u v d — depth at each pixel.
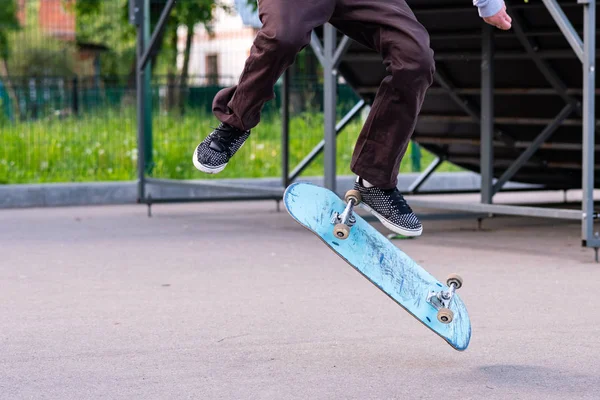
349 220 4.28
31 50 23.42
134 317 5.90
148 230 10.48
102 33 30.20
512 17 9.28
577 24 9.09
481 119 10.01
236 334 5.41
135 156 15.34
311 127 16.28
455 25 9.90
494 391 4.27
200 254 8.61
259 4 3.72
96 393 4.25
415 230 4.20
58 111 15.59
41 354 4.97
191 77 15.49
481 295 6.60
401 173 15.78
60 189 13.65
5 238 9.76
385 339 5.29
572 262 8.15
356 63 11.38
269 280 7.22
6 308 6.21
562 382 4.43
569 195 14.95
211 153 3.96
